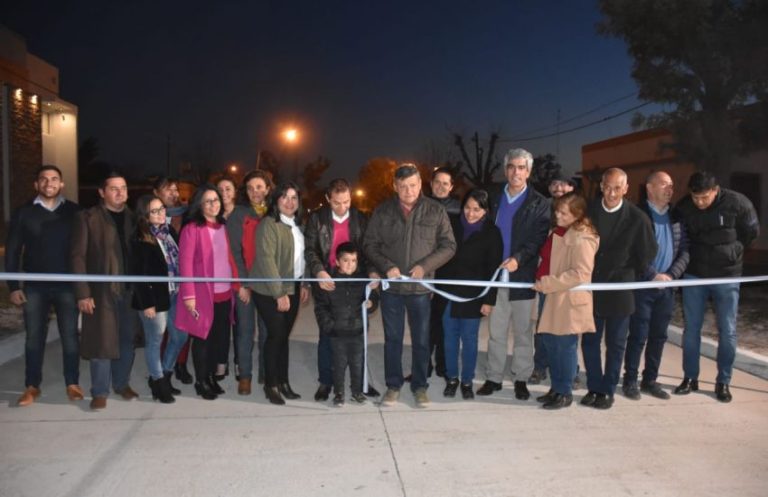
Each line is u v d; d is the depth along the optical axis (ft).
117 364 17.61
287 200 17.15
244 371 18.24
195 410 16.79
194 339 17.79
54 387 18.66
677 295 35.70
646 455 14.03
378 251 17.08
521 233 17.98
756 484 12.75
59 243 17.21
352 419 16.15
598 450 14.28
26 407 16.88
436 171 19.52
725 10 41.68
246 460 13.64
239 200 19.89
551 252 16.99
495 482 12.75
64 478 12.76
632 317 17.79
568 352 16.90
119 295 16.75
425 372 17.39
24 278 15.03
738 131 43.91
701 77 43.29
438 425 15.75
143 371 20.59
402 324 17.22
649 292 17.61
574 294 16.55
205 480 12.74
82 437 14.82
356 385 17.42
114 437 14.83
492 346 18.39
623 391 18.28
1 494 12.09
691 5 40.50
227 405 17.22
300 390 18.74
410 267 16.93
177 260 18.08
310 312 31.32
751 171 67.46
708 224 17.72
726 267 17.70
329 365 17.90
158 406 17.08
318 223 17.90
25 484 12.50
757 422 16.03
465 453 14.07
